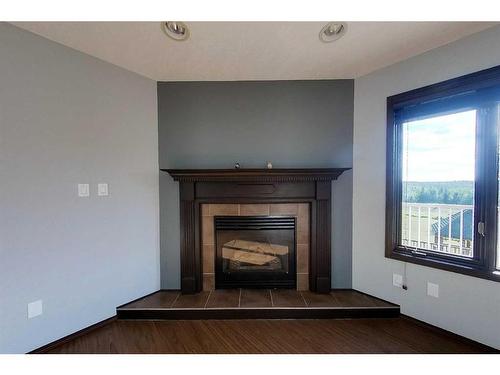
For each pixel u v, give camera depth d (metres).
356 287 2.72
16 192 1.78
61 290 2.00
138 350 1.93
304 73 2.57
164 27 1.86
